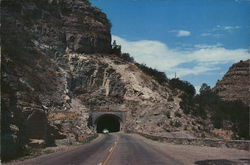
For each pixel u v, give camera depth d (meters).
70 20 147.00
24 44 98.62
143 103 120.56
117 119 121.62
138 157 23.03
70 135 51.59
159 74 153.00
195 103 131.38
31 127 33.16
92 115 114.00
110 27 165.38
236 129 110.56
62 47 134.12
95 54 143.62
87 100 121.62
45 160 21.28
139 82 130.50
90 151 29.64
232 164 18.77
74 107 108.19
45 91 97.44
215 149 29.58
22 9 123.88
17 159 21.73
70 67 127.81
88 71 128.75
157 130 97.00
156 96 123.94
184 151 28.48
